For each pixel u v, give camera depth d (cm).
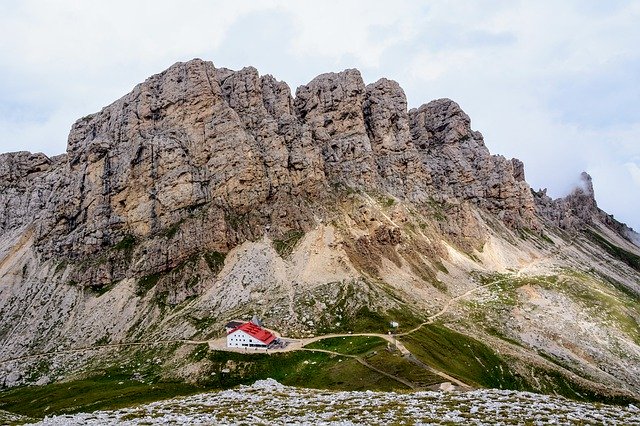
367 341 19462
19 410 16812
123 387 18100
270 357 18500
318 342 19850
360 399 7756
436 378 15138
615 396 19725
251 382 17138
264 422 6075
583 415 6088
